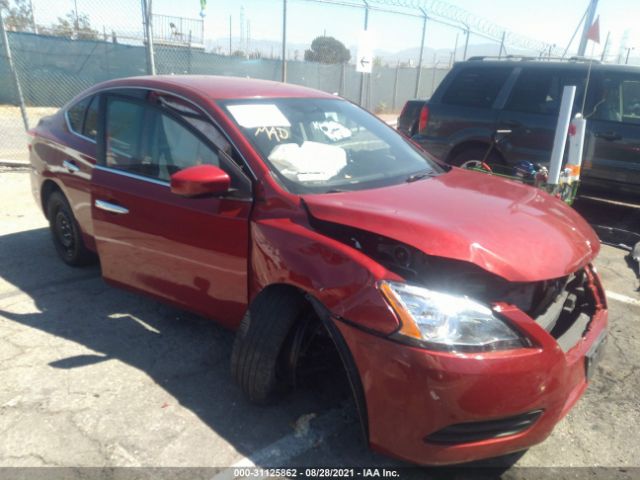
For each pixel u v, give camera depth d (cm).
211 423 280
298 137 330
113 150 370
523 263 236
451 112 714
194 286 320
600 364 348
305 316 268
